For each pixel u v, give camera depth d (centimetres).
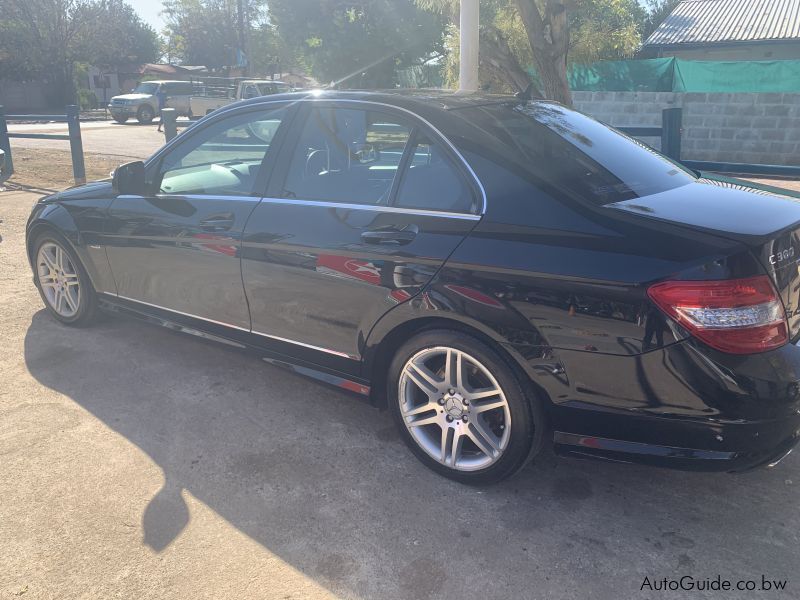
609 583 244
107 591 243
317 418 361
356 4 2697
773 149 1321
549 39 944
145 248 403
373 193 316
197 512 285
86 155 1502
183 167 396
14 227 779
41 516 282
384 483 304
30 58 4425
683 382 239
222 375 409
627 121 1430
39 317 498
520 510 284
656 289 237
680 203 274
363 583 246
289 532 273
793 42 1923
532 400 272
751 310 234
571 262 253
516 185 277
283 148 353
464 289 275
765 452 244
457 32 1295
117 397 381
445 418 298
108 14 4938
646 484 301
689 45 2073
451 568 252
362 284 307
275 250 339
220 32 6312
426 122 307
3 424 353
